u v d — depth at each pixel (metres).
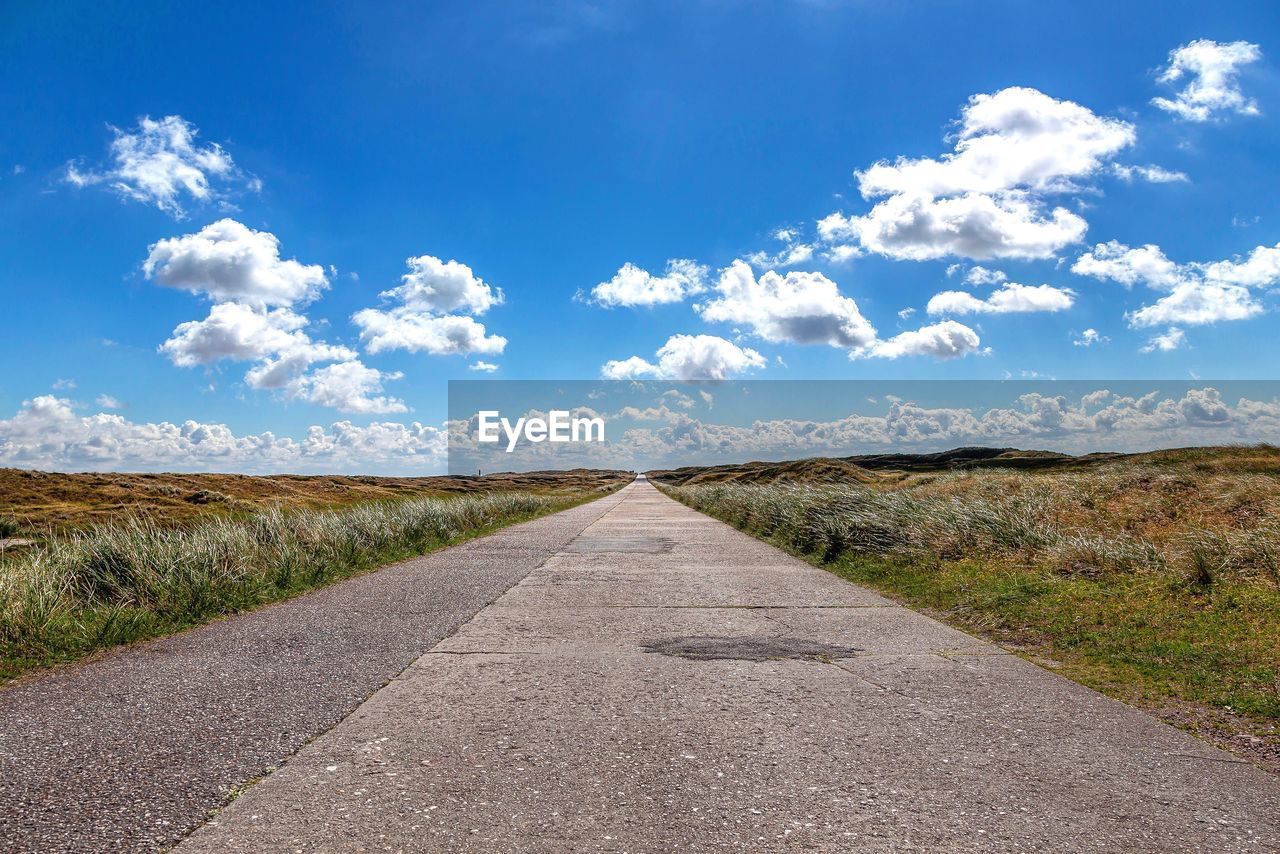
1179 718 4.63
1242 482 15.66
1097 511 15.38
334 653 6.30
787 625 7.62
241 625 7.56
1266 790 3.51
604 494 69.88
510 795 3.39
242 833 3.01
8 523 18.55
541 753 3.94
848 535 13.72
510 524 25.00
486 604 8.90
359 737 4.17
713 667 5.86
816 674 5.65
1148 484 17.20
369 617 8.01
